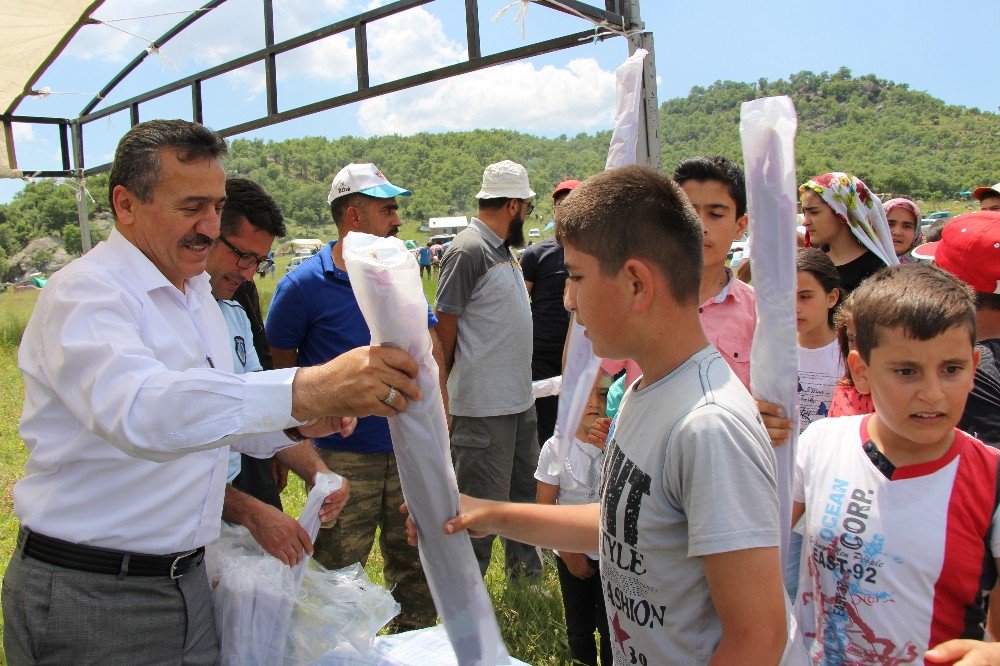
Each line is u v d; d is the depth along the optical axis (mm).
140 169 1573
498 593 3516
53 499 1569
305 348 3107
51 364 1441
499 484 3629
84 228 7254
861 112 162875
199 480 1663
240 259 2420
